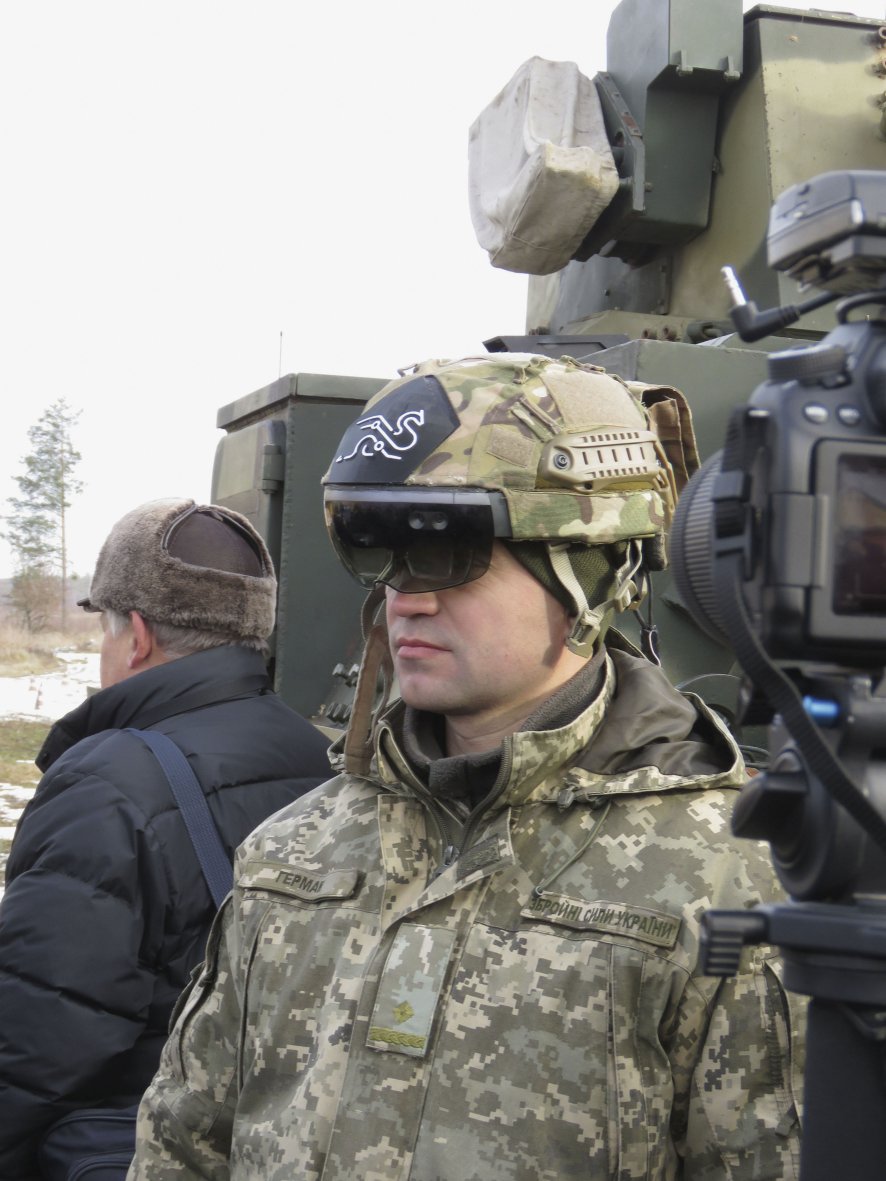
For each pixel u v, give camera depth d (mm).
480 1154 1333
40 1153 2150
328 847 1603
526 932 1399
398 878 1513
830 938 910
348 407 4316
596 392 1579
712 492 947
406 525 1498
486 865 1437
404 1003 1412
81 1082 2131
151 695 2475
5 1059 2127
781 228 1005
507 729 1564
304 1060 1485
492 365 1579
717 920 946
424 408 1539
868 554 909
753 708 1001
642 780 1440
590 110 4691
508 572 1518
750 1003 1329
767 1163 1296
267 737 2441
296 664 4266
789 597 900
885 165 4383
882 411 902
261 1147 1466
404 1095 1380
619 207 4574
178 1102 1650
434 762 1515
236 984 1598
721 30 4383
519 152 4742
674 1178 1381
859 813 869
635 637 3131
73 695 21312
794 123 4348
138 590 2537
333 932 1521
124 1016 2158
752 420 922
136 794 2225
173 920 2205
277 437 4379
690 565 1005
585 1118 1320
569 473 1498
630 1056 1334
